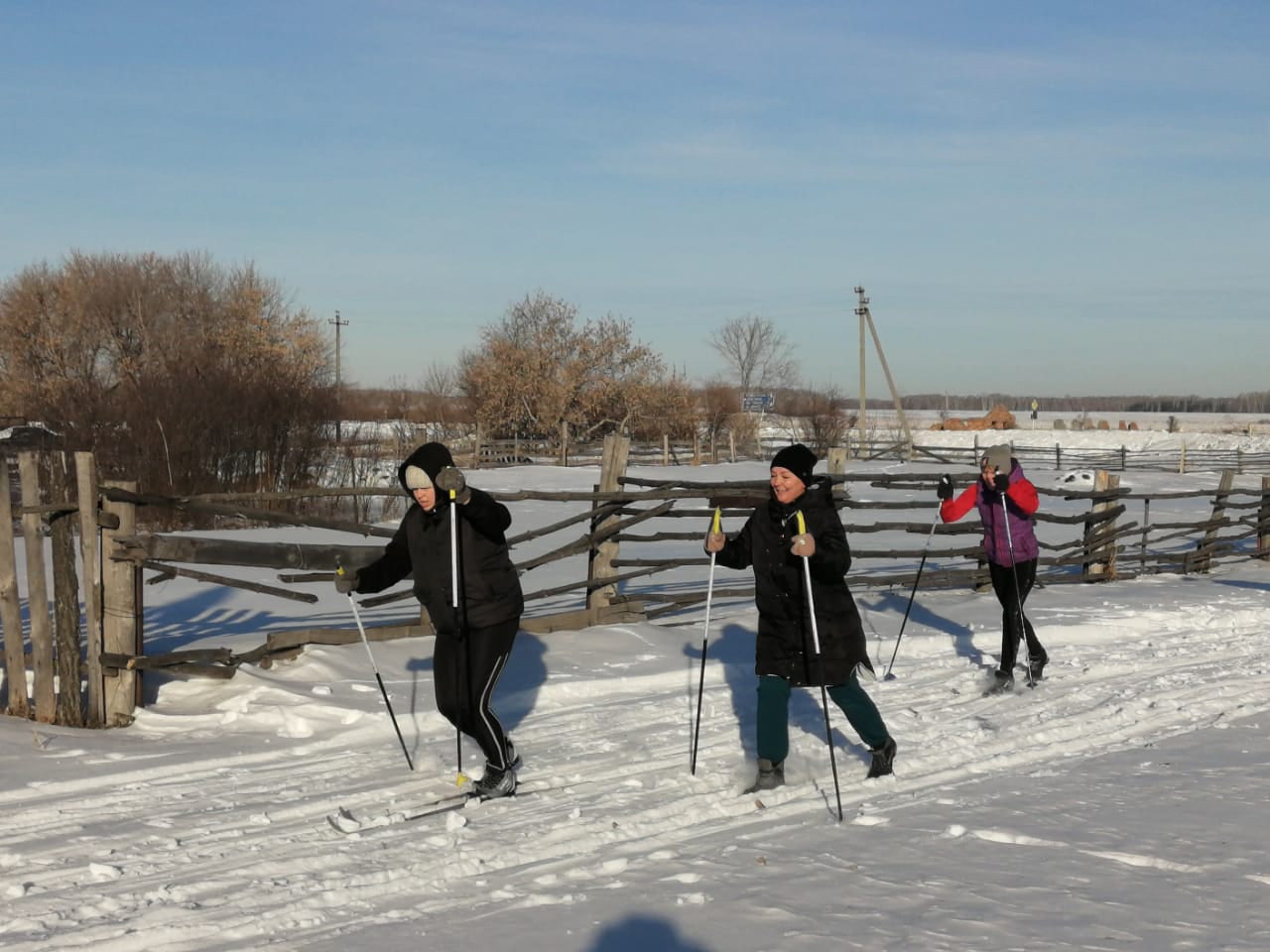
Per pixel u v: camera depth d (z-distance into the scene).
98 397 22.38
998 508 8.15
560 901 4.19
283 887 4.41
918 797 5.54
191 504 7.28
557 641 8.95
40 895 4.34
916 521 22.22
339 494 7.95
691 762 6.19
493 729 5.59
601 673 8.20
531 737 6.78
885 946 3.74
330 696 7.21
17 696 7.01
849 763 6.26
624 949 3.75
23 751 6.25
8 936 3.96
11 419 26.94
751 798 5.56
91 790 5.71
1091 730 7.01
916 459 46.94
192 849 4.86
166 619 10.67
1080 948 3.71
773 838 4.91
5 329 40.75
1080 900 4.13
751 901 4.14
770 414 63.38
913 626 10.27
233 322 41.53
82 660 7.70
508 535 19.84
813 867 4.51
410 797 5.61
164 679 7.55
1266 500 15.85
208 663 7.52
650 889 4.29
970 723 7.07
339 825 5.09
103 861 4.71
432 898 4.31
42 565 6.93
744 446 49.62
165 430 21.33
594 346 48.59
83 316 40.47
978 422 72.06
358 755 6.35
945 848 4.74
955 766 6.22
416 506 5.79
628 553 16.50
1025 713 7.42
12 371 40.94
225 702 7.14
